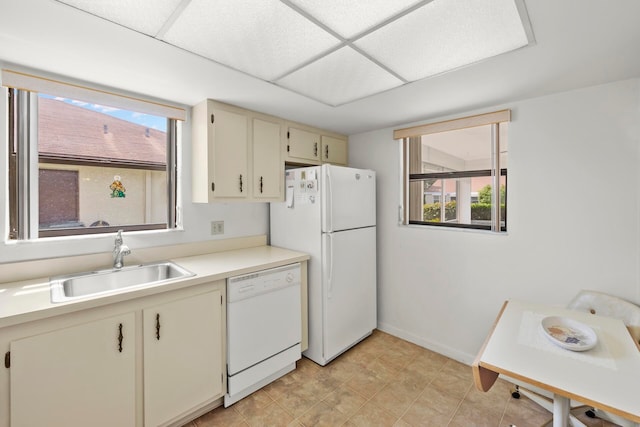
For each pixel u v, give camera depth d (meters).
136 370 1.52
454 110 2.31
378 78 1.71
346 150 3.17
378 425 1.74
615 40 1.30
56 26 1.20
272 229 2.78
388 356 2.51
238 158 2.24
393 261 2.86
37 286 1.52
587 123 1.84
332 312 2.39
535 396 1.81
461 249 2.41
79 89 1.74
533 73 1.65
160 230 2.19
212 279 1.77
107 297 1.39
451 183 2.56
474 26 1.20
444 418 1.79
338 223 2.43
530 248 2.07
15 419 1.20
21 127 1.66
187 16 1.13
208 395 1.79
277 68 1.59
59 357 1.29
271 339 2.10
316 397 1.98
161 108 2.08
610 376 1.06
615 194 1.77
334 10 1.10
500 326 1.47
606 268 1.81
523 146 2.08
